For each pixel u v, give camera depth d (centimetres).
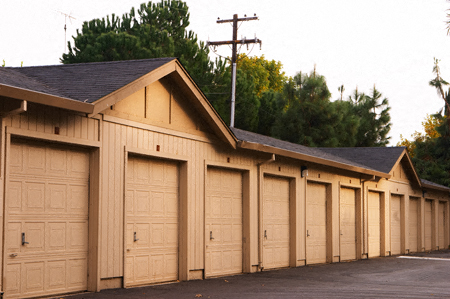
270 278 1523
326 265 2042
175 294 1134
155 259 1320
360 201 2467
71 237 1092
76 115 1082
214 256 1532
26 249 994
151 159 1323
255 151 1697
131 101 1230
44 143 1043
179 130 1378
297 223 1948
